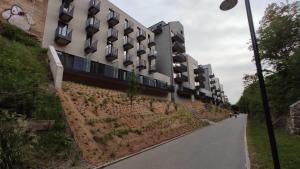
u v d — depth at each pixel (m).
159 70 46.00
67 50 23.38
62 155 8.01
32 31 19.92
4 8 17.91
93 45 25.88
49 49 16.47
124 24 34.12
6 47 13.30
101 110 14.06
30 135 7.55
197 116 34.22
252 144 12.05
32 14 20.28
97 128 11.58
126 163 9.07
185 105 40.47
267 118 4.37
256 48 4.82
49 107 10.10
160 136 16.05
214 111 49.56
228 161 8.62
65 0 24.64
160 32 48.31
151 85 34.84
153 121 18.00
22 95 9.23
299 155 8.03
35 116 8.81
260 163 7.65
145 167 8.26
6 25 16.39
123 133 12.76
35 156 7.18
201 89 60.69
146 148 12.62
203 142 14.13
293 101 20.61
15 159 6.26
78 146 9.13
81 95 14.62
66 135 9.16
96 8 27.08
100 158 9.25
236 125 27.78
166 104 27.83
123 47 32.88
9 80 9.73
